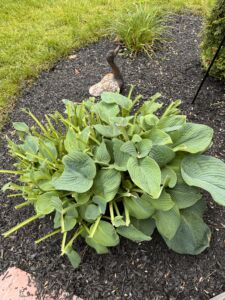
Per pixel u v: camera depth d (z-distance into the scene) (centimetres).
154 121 181
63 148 195
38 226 197
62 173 165
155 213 167
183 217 176
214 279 170
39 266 182
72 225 164
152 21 317
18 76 300
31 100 280
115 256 180
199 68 286
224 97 258
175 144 177
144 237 159
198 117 244
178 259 177
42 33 346
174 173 169
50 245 189
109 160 171
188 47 314
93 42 335
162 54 306
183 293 167
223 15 242
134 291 169
